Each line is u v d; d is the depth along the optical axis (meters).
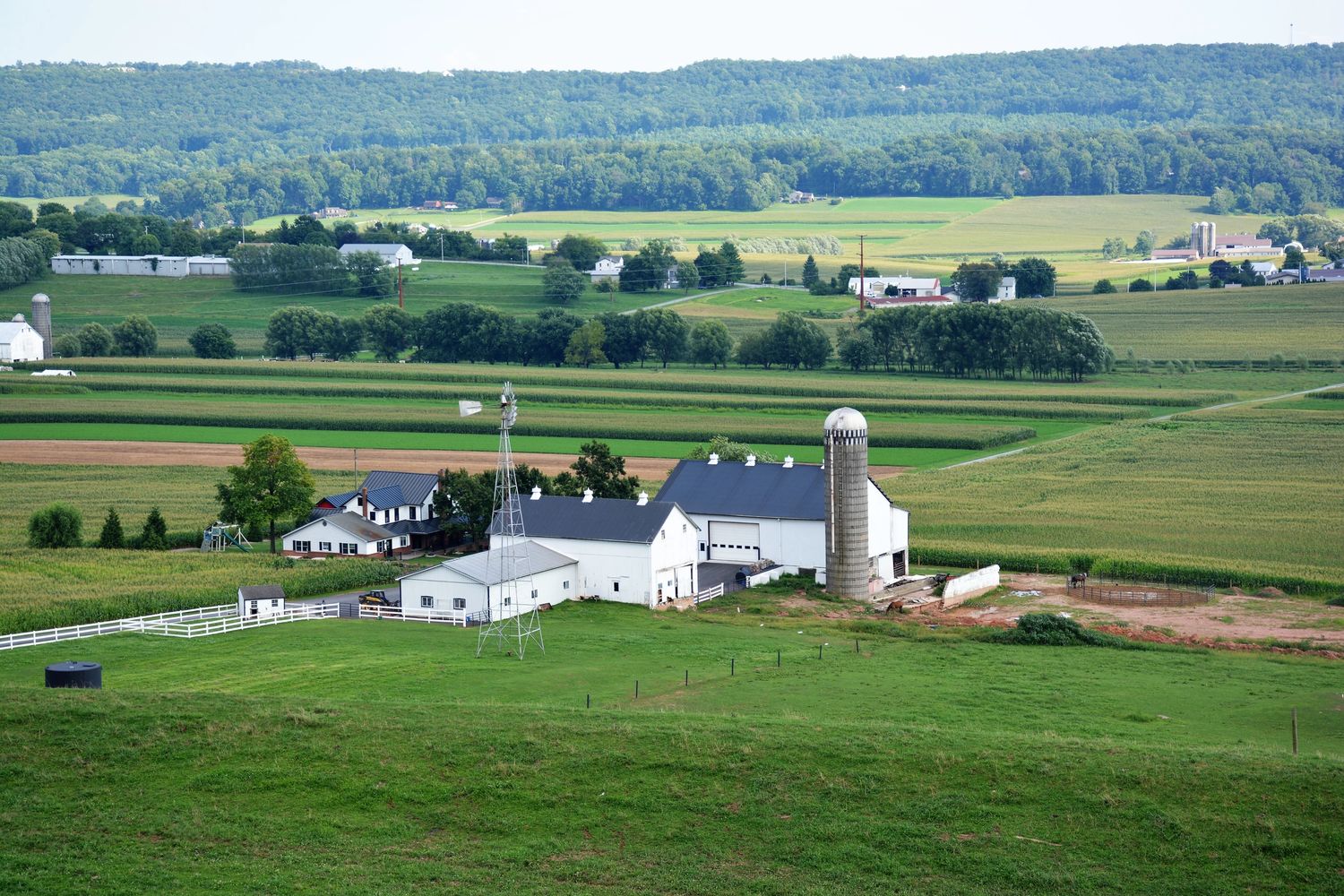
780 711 108.88
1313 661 130.25
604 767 92.44
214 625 143.75
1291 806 84.62
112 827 86.25
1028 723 105.88
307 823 86.94
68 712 101.19
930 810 86.31
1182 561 179.62
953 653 133.00
